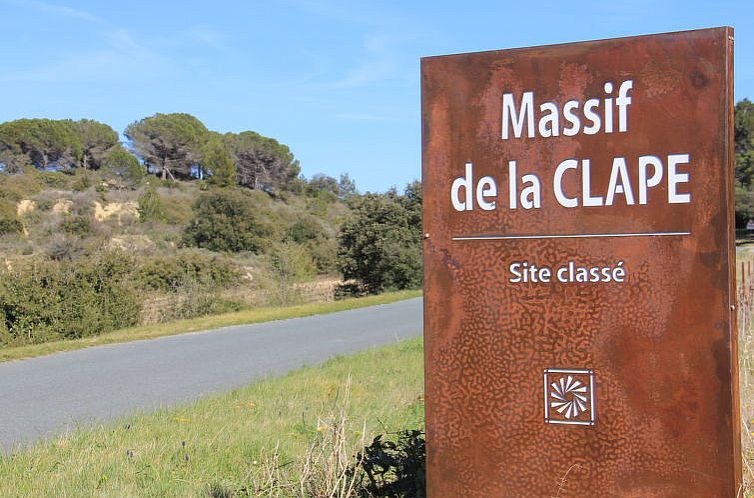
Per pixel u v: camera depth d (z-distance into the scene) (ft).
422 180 9.69
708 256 8.57
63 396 31.60
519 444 9.29
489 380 9.41
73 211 207.82
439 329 9.61
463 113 9.52
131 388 33.19
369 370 33.86
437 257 9.62
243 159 328.90
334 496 12.59
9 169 268.00
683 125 8.68
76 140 296.92
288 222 229.04
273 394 27.91
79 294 63.98
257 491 14.55
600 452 8.98
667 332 8.73
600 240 8.98
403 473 13.34
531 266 9.25
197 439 20.08
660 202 8.75
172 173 331.98
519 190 9.30
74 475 16.72
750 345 26.84
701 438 8.62
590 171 9.03
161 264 100.73
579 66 9.07
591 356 9.02
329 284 144.15
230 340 53.31
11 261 68.39
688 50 8.66
